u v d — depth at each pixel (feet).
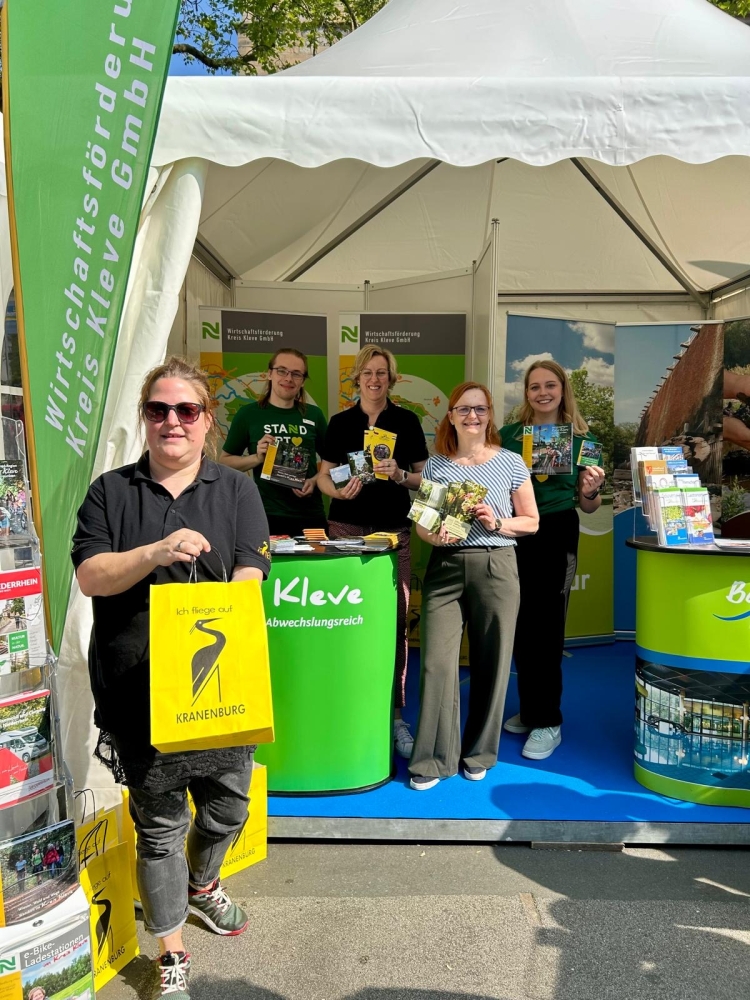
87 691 8.50
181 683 5.75
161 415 6.39
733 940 7.35
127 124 7.19
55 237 7.46
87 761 8.54
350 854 9.07
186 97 8.59
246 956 7.17
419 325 17.16
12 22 7.24
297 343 17.28
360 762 9.84
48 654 6.44
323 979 6.85
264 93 8.61
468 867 8.74
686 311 20.68
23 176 7.42
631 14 12.89
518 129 8.59
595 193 17.39
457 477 10.05
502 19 12.39
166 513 6.40
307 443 13.94
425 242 20.25
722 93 8.57
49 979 5.85
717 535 17.21
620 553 18.11
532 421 12.05
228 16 38.19
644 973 6.88
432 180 17.07
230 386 16.99
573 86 8.57
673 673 9.63
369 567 9.61
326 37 39.45
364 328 17.20
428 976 6.88
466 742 10.50
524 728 12.22
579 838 9.14
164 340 8.76
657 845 9.20
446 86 8.62
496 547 9.80
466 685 14.99
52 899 6.06
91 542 6.26
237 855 8.64
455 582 9.89
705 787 9.50
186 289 16.14
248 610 5.96
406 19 13.21
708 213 16.22
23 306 7.56
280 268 20.97
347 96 8.59
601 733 12.10
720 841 9.09
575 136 8.61
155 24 7.02
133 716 6.23
